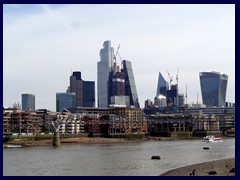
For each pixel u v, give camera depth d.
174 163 159.50
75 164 156.50
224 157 187.38
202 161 167.88
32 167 147.75
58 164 157.12
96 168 142.88
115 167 145.50
